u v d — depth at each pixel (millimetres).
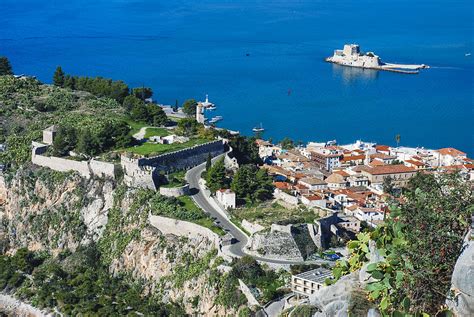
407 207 71750
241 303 198250
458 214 69000
